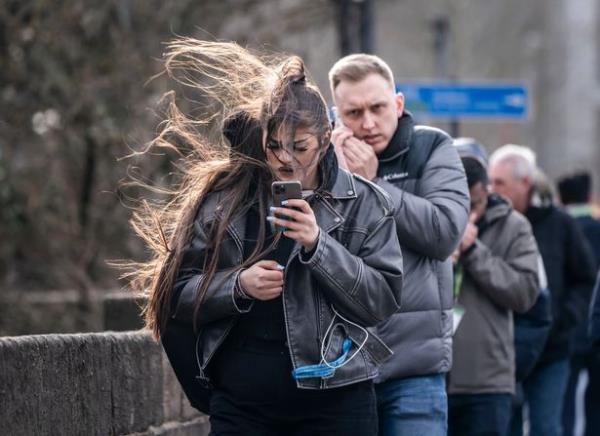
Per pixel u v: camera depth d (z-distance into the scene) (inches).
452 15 3024.1
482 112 1382.9
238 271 384.8
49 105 1226.6
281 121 374.6
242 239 391.2
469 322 609.3
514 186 771.4
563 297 772.6
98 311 1204.5
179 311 392.2
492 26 3553.2
